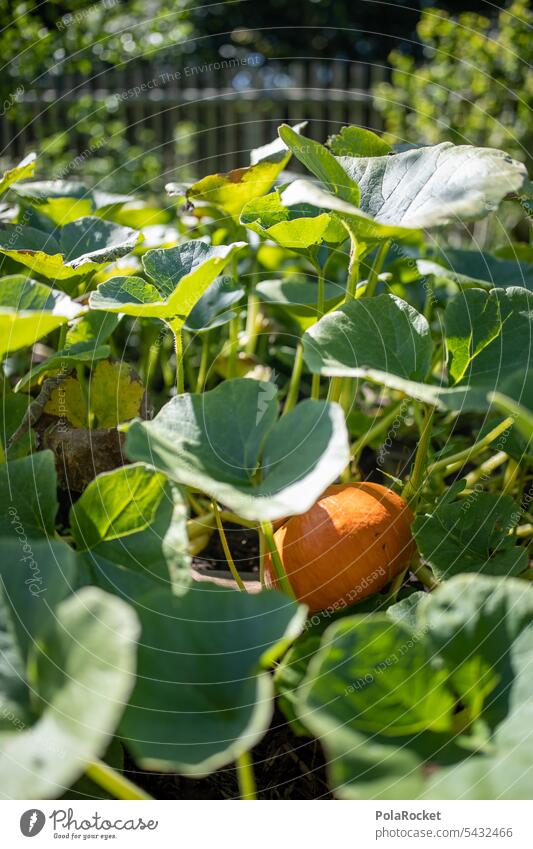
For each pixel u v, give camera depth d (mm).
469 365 979
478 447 1178
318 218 994
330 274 1934
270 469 789
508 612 723
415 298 1843
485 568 970
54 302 1031
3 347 874
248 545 1431
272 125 5969
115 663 567
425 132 4691
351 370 843
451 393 849
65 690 566
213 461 806
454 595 739
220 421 853
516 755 614
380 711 660
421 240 1664
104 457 1224
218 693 651
